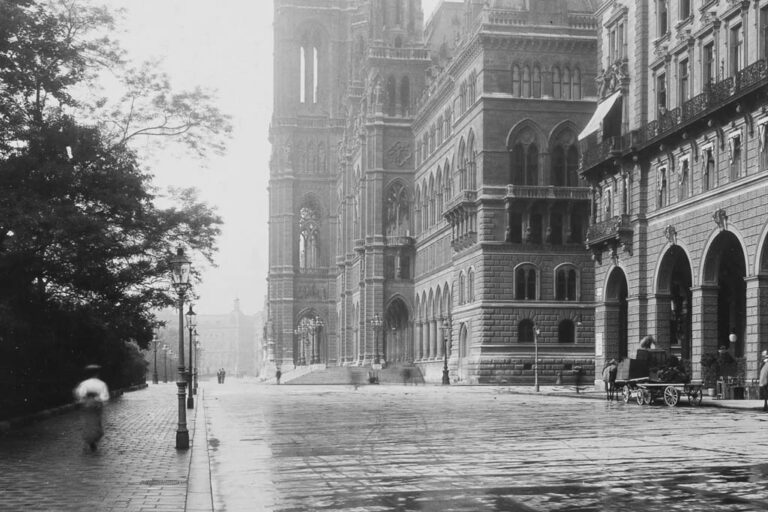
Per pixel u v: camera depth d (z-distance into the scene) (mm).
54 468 22031
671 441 27938
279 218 179625
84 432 26047
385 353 140750
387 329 149125
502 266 95562
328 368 135875
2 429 33375
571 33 97062
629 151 66375
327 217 181375
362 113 146375
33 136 37938
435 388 88375
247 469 22453
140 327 51844
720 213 55750
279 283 178750
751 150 53000
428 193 126188
